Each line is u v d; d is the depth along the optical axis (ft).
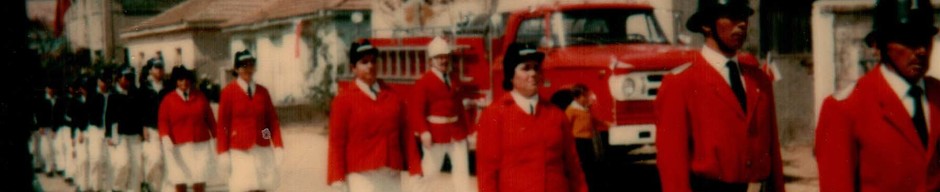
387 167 23.76
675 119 16.35
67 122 45.60
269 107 31.37
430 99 32.37
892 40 13.84
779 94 46.39
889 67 14.07
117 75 38.22
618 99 34.91
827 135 14.29
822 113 14.43
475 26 40.57
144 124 35.40
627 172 39.29
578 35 38.04
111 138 36.45
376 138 23.66
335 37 84.84
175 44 123.24
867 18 40.34
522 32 38.93
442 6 65.00
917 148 13.83
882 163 13.97
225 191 38.88
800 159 41.27
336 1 86.89
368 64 23.57
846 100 14.12
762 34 47.34
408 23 69.97
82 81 41.39
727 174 16.19
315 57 90.63
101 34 132.26
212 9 118.01
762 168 16.38
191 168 32.94
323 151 55.01
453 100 32.65
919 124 13.93
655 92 35.17
